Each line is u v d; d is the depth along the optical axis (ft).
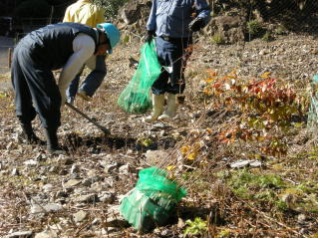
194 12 33.78
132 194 22.77
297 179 26.40
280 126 23.17
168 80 35.47
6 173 27.86
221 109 25.30
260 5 59.57
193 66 46.93
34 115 31.01
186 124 33.55
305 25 58.23
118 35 29.71
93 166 28.30
